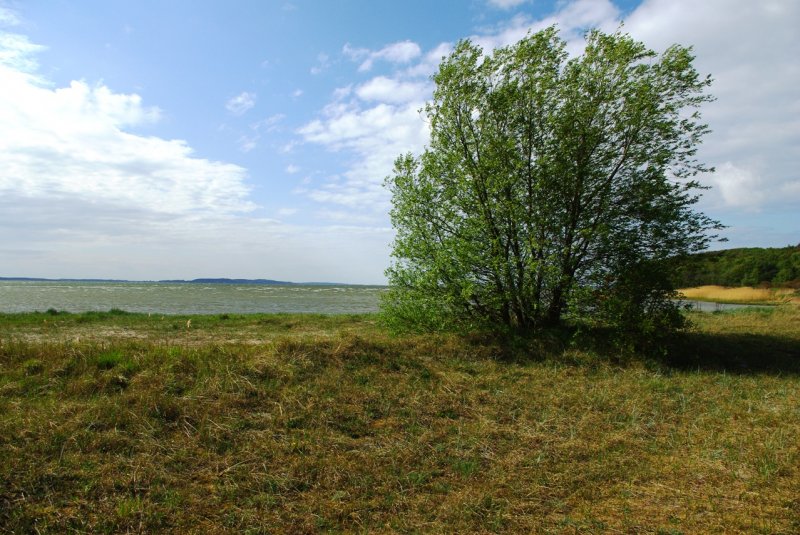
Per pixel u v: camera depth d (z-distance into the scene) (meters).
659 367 9.83
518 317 11.95
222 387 7.05
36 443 5.11
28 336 13.64
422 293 11.59
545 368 9.65
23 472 4.56
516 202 11.09
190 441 5.56
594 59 11.16
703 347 11.69
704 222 11.16
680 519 4.18
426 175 11.88
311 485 4.81
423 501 4.55
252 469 5.02
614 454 5.70
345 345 9.32
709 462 5.40
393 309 12.07
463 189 11.48
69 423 5.59
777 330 15.21
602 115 11.20
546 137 11.48
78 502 4.24
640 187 11.18
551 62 11.30
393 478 4.96
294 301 44.22
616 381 8.89
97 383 6.95
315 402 6.90
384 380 8.20
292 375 7.74
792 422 6.71
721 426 6.66
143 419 5.86
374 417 6.74
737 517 4.16
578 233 11.02
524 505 4.46
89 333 14.70
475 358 10.19
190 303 37.78
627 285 10.27
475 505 4.41
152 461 5.05
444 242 11.53
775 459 5.36
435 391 7.92
